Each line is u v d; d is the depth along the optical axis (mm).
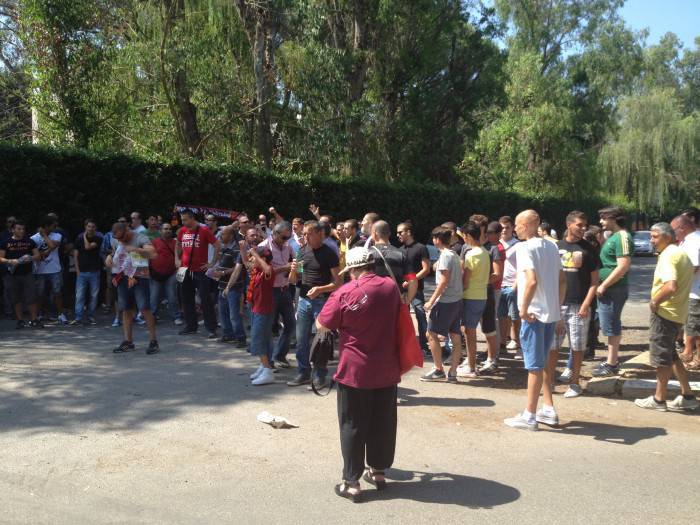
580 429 5965
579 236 7227
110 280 12547
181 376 7578
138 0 16688
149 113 18656
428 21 25828
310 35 20281
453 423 6066
